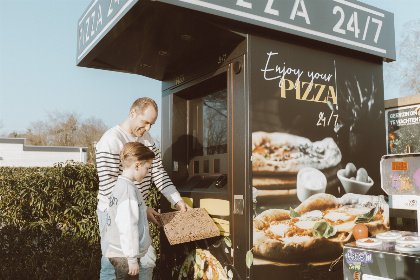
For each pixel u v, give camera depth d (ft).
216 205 7.54
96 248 10.80
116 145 6.62
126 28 6.72
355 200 8.09
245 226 6.67
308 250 7.25
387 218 8.59
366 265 5.80
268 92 7.05
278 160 7.04
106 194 6.40
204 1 6.05
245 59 6.90
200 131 9.33
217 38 7.12
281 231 6.95
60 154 101.45
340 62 8.26
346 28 8.08
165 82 10.11
